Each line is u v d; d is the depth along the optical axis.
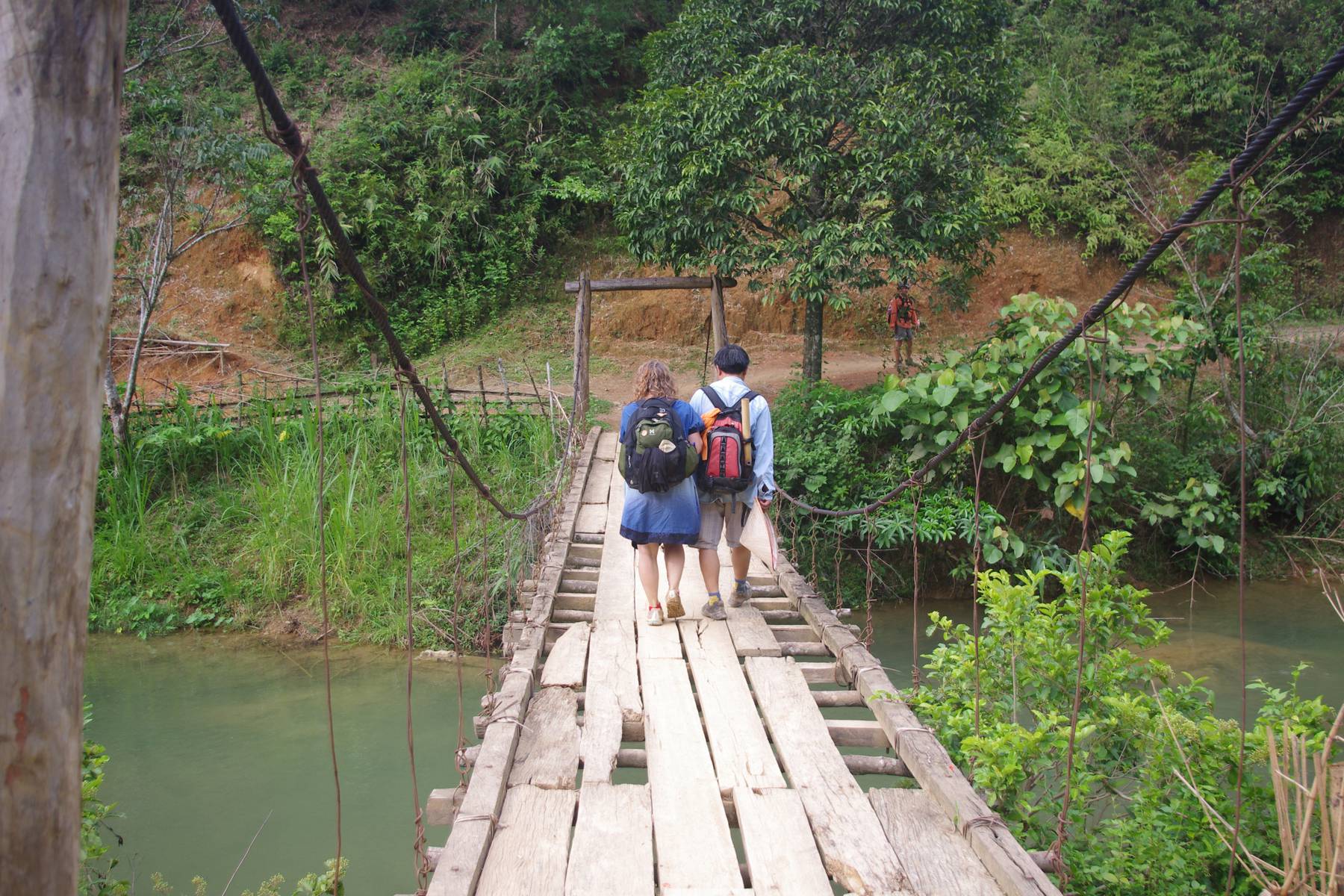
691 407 5.19
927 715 4.53
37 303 1.37
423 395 3.18
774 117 10.33
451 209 17.22
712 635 5.13
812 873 2.99
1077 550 10.55
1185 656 8.43
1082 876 3.63
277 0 15.14
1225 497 11.24
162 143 12.41
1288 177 14.95
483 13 20.30
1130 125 18.69
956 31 11.19
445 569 9.91
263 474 11.72
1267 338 12.07
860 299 17.25
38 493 1.39
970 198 10.98
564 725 4.04
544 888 2.89
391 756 6.84
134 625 9.77
